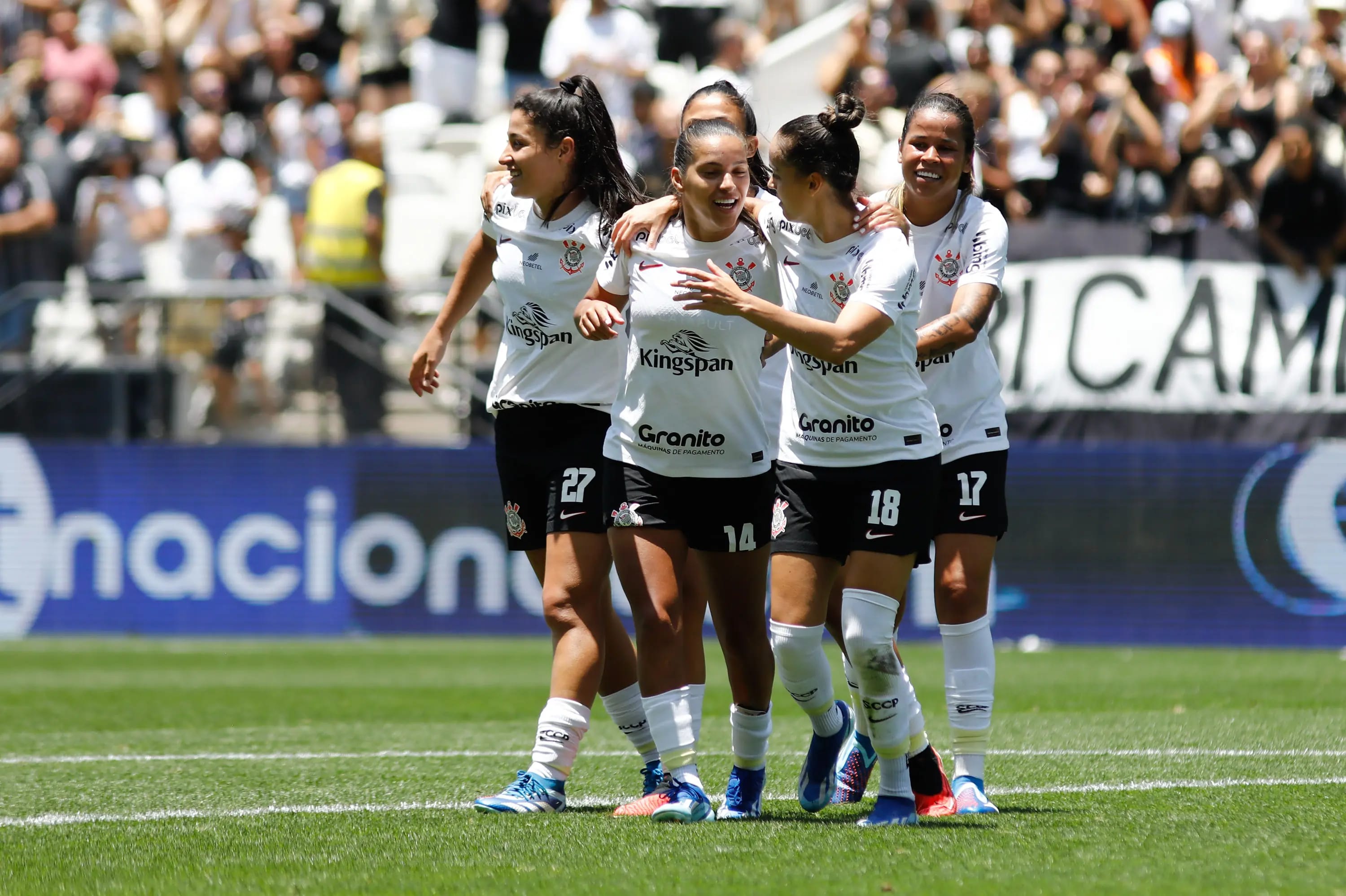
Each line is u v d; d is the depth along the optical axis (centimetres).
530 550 1730
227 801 1761
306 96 5084
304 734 2466
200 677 3306
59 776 1989
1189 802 1648
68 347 4231
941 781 1608
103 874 1304
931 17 4256
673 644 1556
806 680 1524
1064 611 3778
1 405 4244
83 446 4219
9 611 4253
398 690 3084
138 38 5378
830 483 1486
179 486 4166
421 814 1628
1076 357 3750
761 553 1560
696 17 5159
